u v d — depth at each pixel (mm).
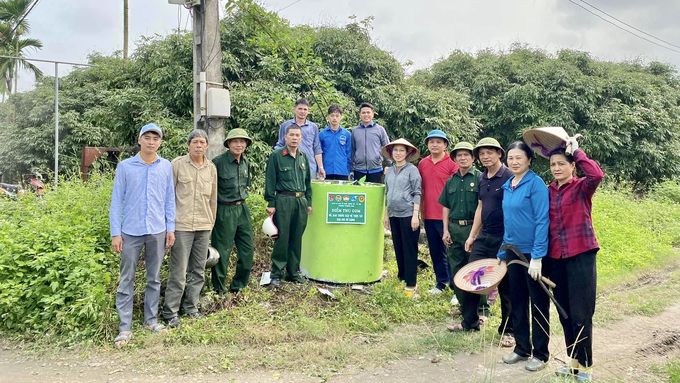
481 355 3914
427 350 3998
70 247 4531
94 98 17453
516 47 17641
